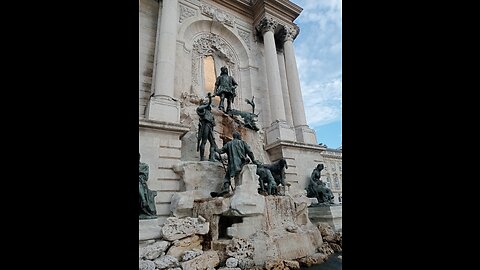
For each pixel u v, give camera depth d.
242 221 9.01
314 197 15.62
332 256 9.79
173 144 12.53
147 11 17.58
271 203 10.02
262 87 21.62
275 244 8.46
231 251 7.96
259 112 20.67
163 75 14.55
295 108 21.14
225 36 21.52
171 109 13.77
